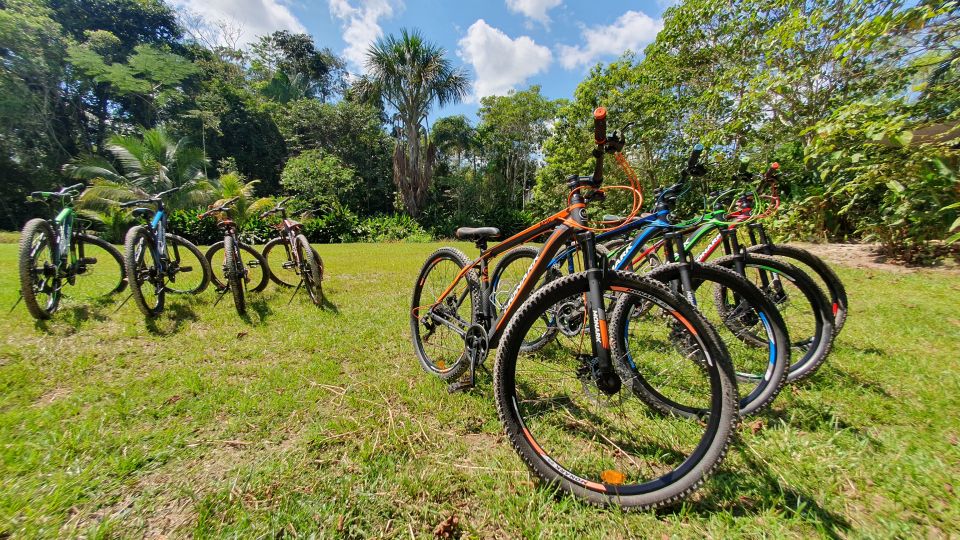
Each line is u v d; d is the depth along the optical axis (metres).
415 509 1.35
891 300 3.72
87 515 1.30
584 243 1.59
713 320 3.10
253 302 4.04
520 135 28.50
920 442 1.62
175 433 1.74
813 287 2.15
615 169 13.44
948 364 2.34
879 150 4.97
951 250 5.16
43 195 3.30
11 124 18.92
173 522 1.29
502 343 1.53
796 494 1.38
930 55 5.05
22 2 19.31
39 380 2.19
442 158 29.59
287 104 28.91
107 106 24.28
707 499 1.38
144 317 3.33
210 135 24.31
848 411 1.88
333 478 1.49
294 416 1.92
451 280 2.50
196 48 28.66
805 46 7.20
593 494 1.38
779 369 1.76
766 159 7.59
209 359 2.58
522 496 1.41
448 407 2.03
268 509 1.34
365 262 7.68
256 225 15.51
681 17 11.05
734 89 8.08
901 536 1.21
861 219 6.26
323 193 21.64
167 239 3.94
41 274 3.12
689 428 1.78
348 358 2.68
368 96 21.14
